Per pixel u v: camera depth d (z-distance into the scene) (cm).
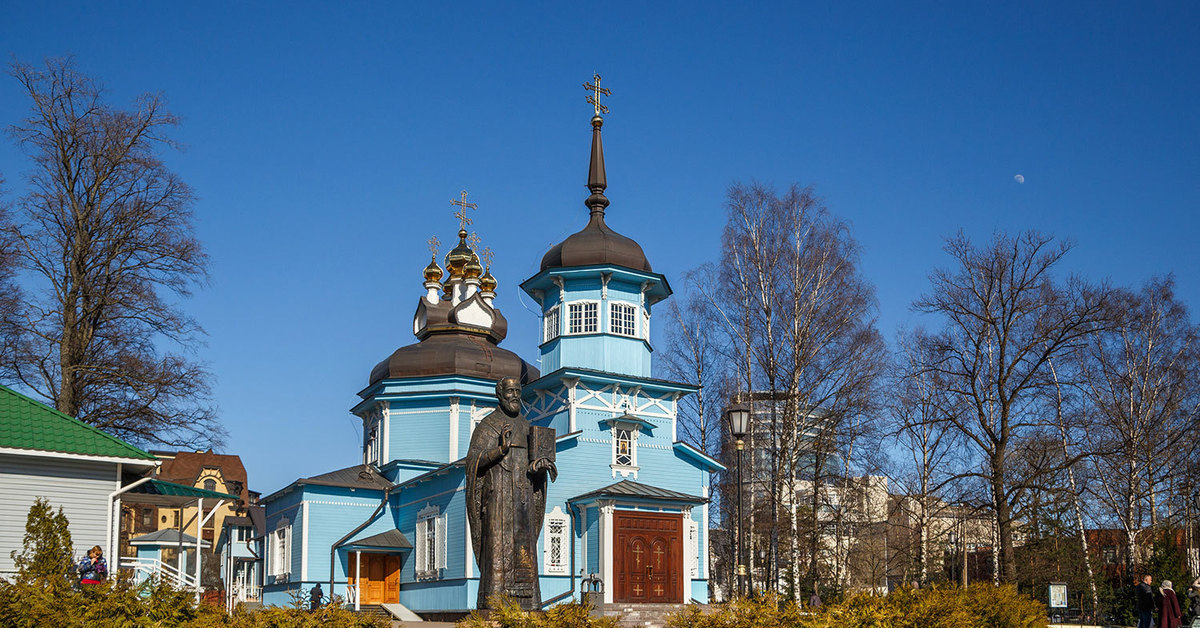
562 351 4284
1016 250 3784
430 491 4200
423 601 4116
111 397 3597
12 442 2600
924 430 4488
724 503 5131
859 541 5153
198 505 3153
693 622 1803
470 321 4972
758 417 4388
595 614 3145
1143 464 4378
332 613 1755
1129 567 4247
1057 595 2989
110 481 2738
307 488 4400
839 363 4172
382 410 4759
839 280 4147
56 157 3456
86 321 3519
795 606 1828
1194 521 4838
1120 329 4141
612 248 4344
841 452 4391
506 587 1750
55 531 2452
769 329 4153
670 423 4206
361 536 4366
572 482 3900
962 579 4553
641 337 4353
